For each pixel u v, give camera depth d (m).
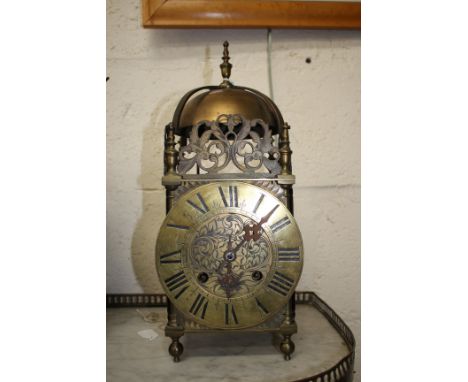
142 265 1.29
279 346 0.91
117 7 1.28
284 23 1.23
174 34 1.29
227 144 0.87
